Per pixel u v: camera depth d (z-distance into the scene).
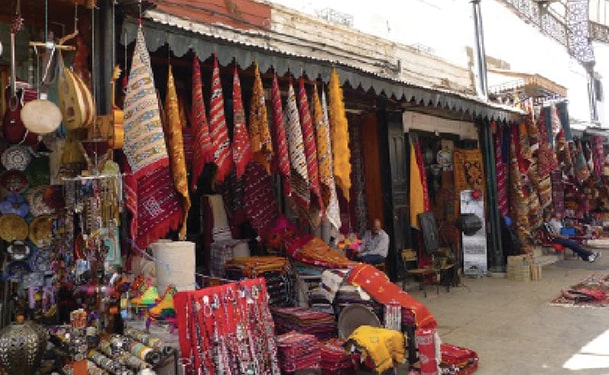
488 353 4.85
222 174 4.21
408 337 4.34
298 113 4.82
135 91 3.48
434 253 8.34
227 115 5.50
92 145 3.40
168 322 3.30
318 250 5.46
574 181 13.80
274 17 6.75
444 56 10.33
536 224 11.00
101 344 3.18
